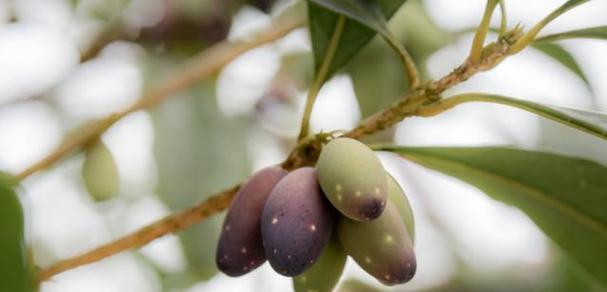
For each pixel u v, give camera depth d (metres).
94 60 0.68
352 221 0.41
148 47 0.71
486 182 0.48
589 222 0.48
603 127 0.42
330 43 0.46
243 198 0.43
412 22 0.67
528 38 0.43
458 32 0.71
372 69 0.67
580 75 0.69
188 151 0.69
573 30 0.43
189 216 0.45
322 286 0.42
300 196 0.41
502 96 0.43
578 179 0.47
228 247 0.42
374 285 0.79
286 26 0.61
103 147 0.59
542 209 0.48
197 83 0.69
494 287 0.77
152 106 0.62
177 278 0.73
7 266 0.38
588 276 0.50
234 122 0.73
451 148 0.46
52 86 0.66
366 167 0.41
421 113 0.44
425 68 0.68
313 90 0.46
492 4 0.43
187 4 0.70
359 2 0.45
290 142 0.77
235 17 0.72
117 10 0.67
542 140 0.65
